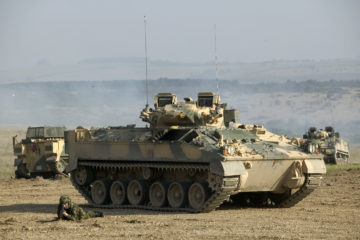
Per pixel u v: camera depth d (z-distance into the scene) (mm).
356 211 64375
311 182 67375
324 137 148875
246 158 61781
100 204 75062
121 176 75188
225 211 65375
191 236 48156
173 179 68812
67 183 107812
